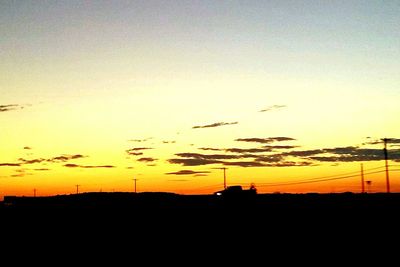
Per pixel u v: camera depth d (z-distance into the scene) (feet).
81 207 269.64
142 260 122.31
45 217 238.27
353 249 129.90
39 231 195.42
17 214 250.57
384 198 233.55
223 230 184.34
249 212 222.89
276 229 179.01
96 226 208.23
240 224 195.83
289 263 112.06
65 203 287.48
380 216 191.01
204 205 253.85
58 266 112.98
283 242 150.00
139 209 252.62
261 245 146.00
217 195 271.49
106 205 271.69
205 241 159.84
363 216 193.98
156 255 131.23
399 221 177.27
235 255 128.16
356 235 155.43
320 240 149.79
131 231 191.31
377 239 145.28
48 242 162.09
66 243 159.84
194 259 122.72
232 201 254.68
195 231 185.57
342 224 180.14
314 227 177.88
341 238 151.23
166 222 211.82
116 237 174.91
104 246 151.64
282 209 226.17
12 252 139.13
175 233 182.39
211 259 122.21
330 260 114.01
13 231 196.44
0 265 115.44
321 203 234.79
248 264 112.68
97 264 116.26
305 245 141.59
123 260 122.21
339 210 212.84
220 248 143.13
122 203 276.21
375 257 116.16
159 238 170.09
